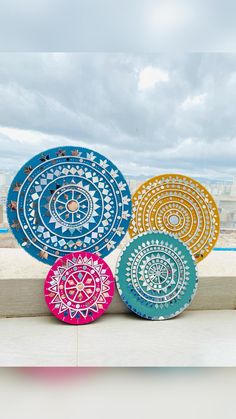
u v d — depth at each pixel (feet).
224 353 2.12
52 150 2.56
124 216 2.70
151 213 2.86
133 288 2.61
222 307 2.87
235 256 3.41
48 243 2.55
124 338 2.29
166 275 2.65
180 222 2.90
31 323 2.50
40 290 2.62
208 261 3.24
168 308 2.64
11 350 2.09
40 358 2.00
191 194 2.89
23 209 2.51
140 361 2.00
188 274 2.69
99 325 2.49
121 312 2.74
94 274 2.54
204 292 2.84
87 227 2.62
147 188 2.85
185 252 2.69
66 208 2.58
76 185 2.59
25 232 2.52
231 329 2.47
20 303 2.60
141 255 2.63
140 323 2.54
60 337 2.28
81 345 2.17
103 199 2.65
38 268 2.85
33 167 2.52
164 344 2.22
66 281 2.49
